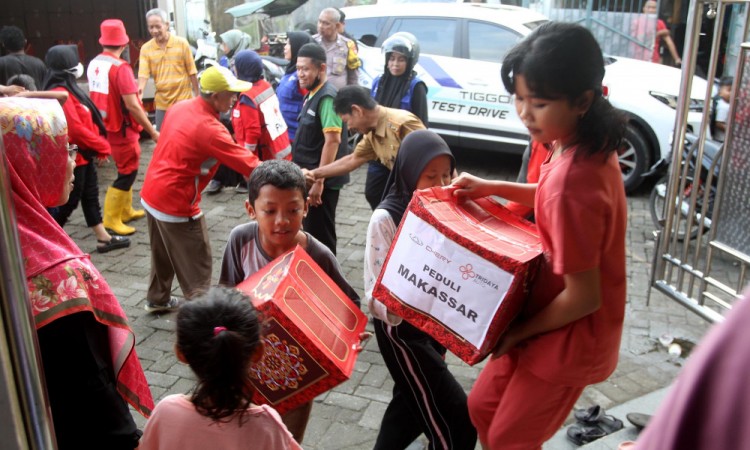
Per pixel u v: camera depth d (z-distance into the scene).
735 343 0.66
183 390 3.75
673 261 3.17
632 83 7.00
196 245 4.12
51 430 0.93
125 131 5.74
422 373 2.50
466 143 7.82
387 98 5.27
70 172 2.24
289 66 5.68
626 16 10.55
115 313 2.08
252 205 2.56
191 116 3.87
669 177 3.14
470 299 1.98
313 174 4.09
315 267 2.34
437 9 7.99
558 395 2.09
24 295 0.88
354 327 2.34
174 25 9.17
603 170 1.79
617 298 1.98
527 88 1.75
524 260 1.90
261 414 1.70
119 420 2.10
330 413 3.53
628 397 3.66
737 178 2.74
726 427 0.66
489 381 2.30
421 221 2.10
